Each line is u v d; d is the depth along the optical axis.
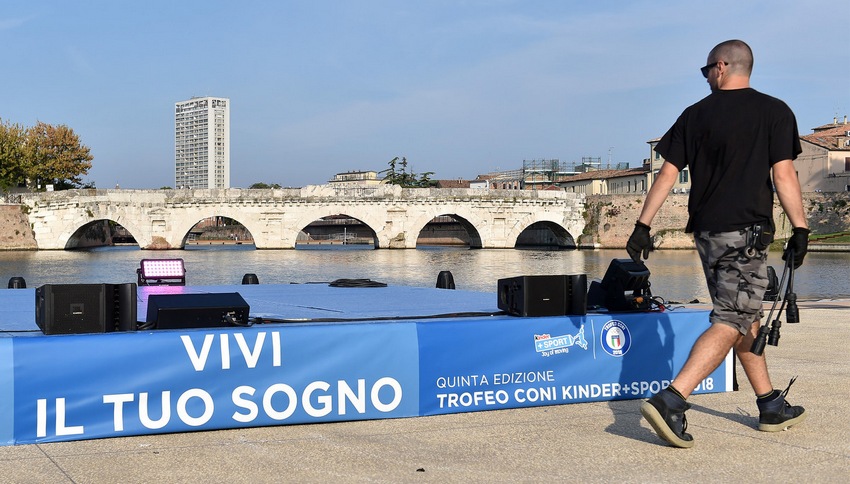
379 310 9.44
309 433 6.46
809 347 11.30
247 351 6.59
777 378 8.73
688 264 58.94
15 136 95.25
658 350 7.96
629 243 6.08
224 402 6.54
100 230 102.44
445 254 75.44
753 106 5.80
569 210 89.00
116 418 6.27
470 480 5.18
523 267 55.00
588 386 7.69
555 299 7.64
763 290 5.78
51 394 6.12
